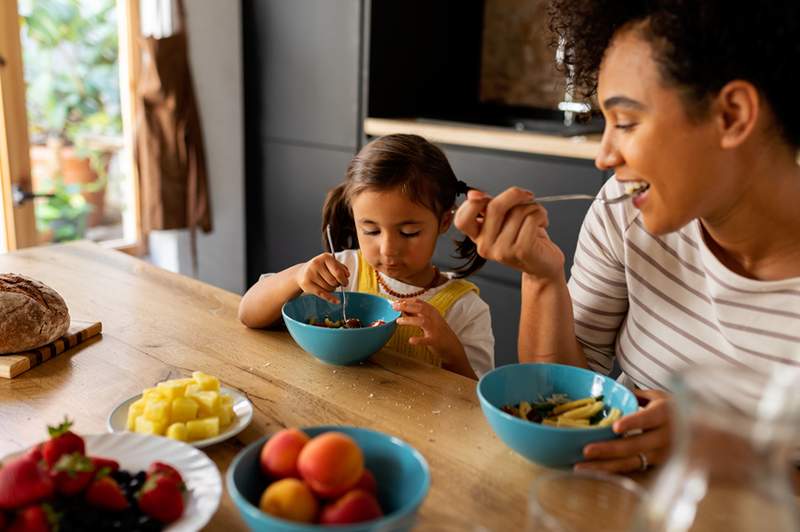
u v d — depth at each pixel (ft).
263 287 4.38
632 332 4.09
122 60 10.37
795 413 1.71
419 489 2.48
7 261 5.38
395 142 4.75
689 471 1.84
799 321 3.38
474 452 3.11
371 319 4.45
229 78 10.56
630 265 4.00
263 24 10.41
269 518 2.17
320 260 4.30
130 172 10.82
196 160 10.83
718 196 3.00
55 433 2.56
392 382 3.76
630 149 2.92
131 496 2.49
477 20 10.41
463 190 5.00
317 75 9.97
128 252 10.99
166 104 10.36
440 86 10.44
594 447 2.86
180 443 2.85
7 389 3.57
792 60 2.73
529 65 10.06
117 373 3.77
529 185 8.29
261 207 11.15
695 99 2.75
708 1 2.61
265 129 10.82
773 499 1.78
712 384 1.86
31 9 9.20
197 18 10.38
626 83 2.85
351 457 2.29
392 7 9.45
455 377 3.85
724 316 3.62
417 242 4.68
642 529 1.94
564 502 2.53
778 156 3.06
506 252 3.59
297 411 3.43
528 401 3.40
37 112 9.50
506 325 8.87
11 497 2.22
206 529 2.57
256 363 3.93
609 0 2.88
